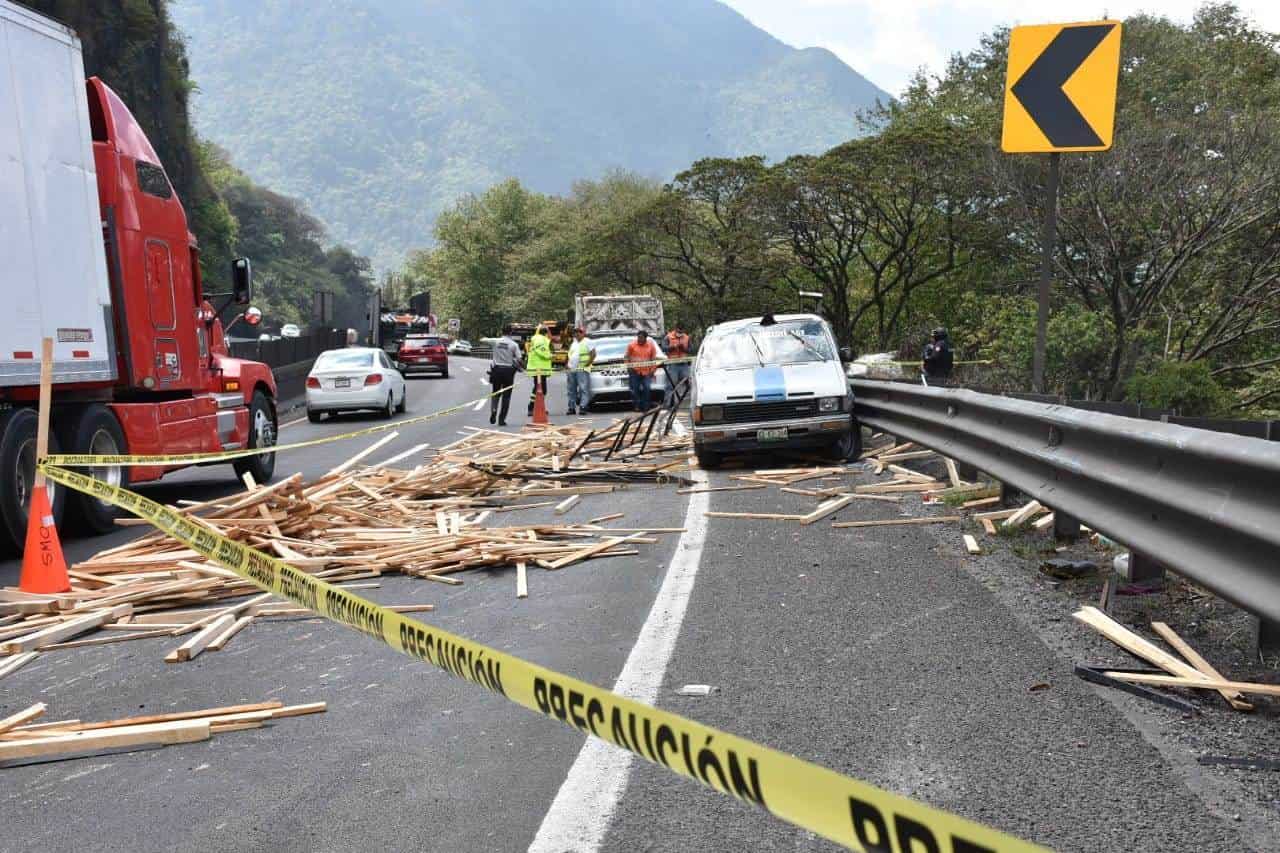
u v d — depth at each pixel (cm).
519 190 11138
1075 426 700
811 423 1300
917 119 4319
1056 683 493
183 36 7469
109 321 1066
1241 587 477
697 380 1375
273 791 402
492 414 2269
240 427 1412
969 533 846
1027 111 1056
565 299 8956
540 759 424
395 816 376
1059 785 384
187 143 7619
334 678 542
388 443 1919
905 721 453
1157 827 349
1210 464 520
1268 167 2583
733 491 1144
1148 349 2755
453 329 10512
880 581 705
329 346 4509
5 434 898
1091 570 688
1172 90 3250
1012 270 3650
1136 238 2800
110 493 521
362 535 888
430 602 709
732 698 488
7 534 912
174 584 719
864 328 4772
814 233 4459
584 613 658
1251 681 477
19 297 899
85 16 6069
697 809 374
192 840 363
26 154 919
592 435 1494
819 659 542
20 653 616
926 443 1156
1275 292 2909
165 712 500
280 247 16975
